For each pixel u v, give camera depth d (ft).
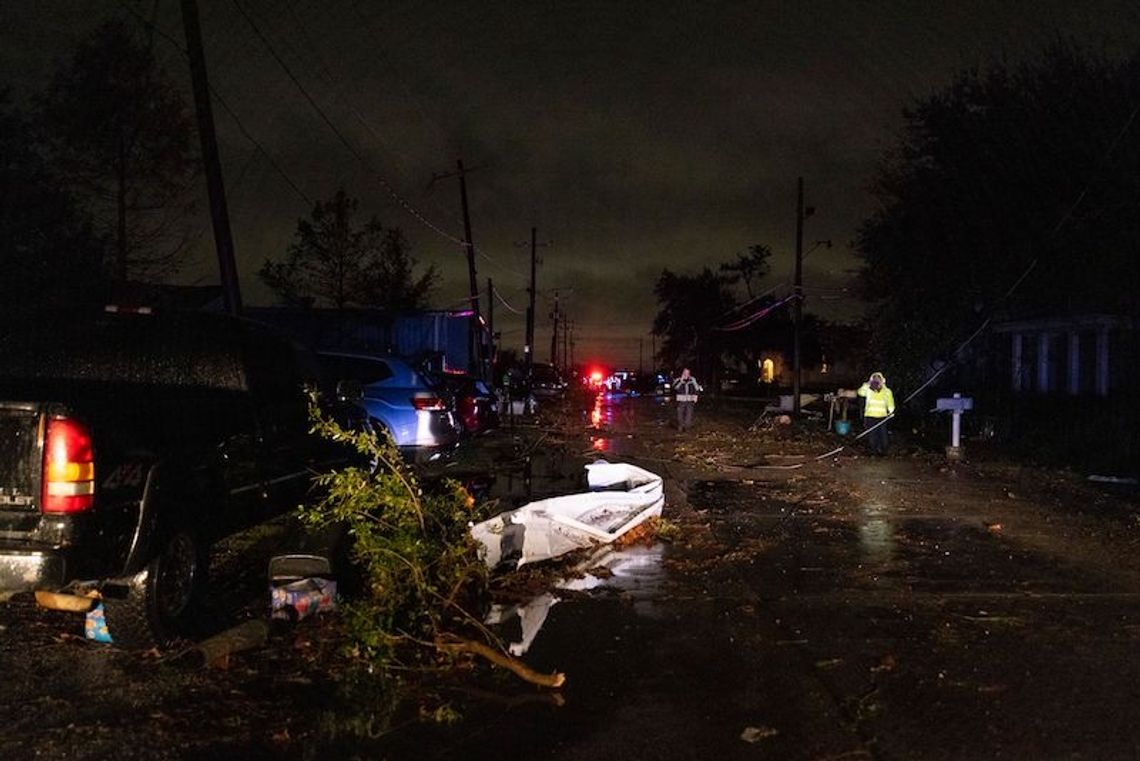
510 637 21.66
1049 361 83.51
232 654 19.97
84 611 20.45
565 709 17.42
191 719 16.74
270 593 22.71
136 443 19.22
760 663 19.93
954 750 15.69
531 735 16.28
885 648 20.94
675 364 261.65
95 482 17.76
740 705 17.63
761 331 240.73
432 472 44.01
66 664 19.38
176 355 25.32
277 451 26.13
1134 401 67.31
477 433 69.77
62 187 59.77
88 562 17.83
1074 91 74.49
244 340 25.86
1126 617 23.34
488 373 127.75
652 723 16.80
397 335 101.65
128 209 63.41
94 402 19.07
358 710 17.29
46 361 25.14
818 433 82.43
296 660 19.83
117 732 16.17
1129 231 66.90
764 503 41.52
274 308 98.94
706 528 35.27
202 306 75.92
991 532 34.55
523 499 39.37
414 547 21.72
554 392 163.12
